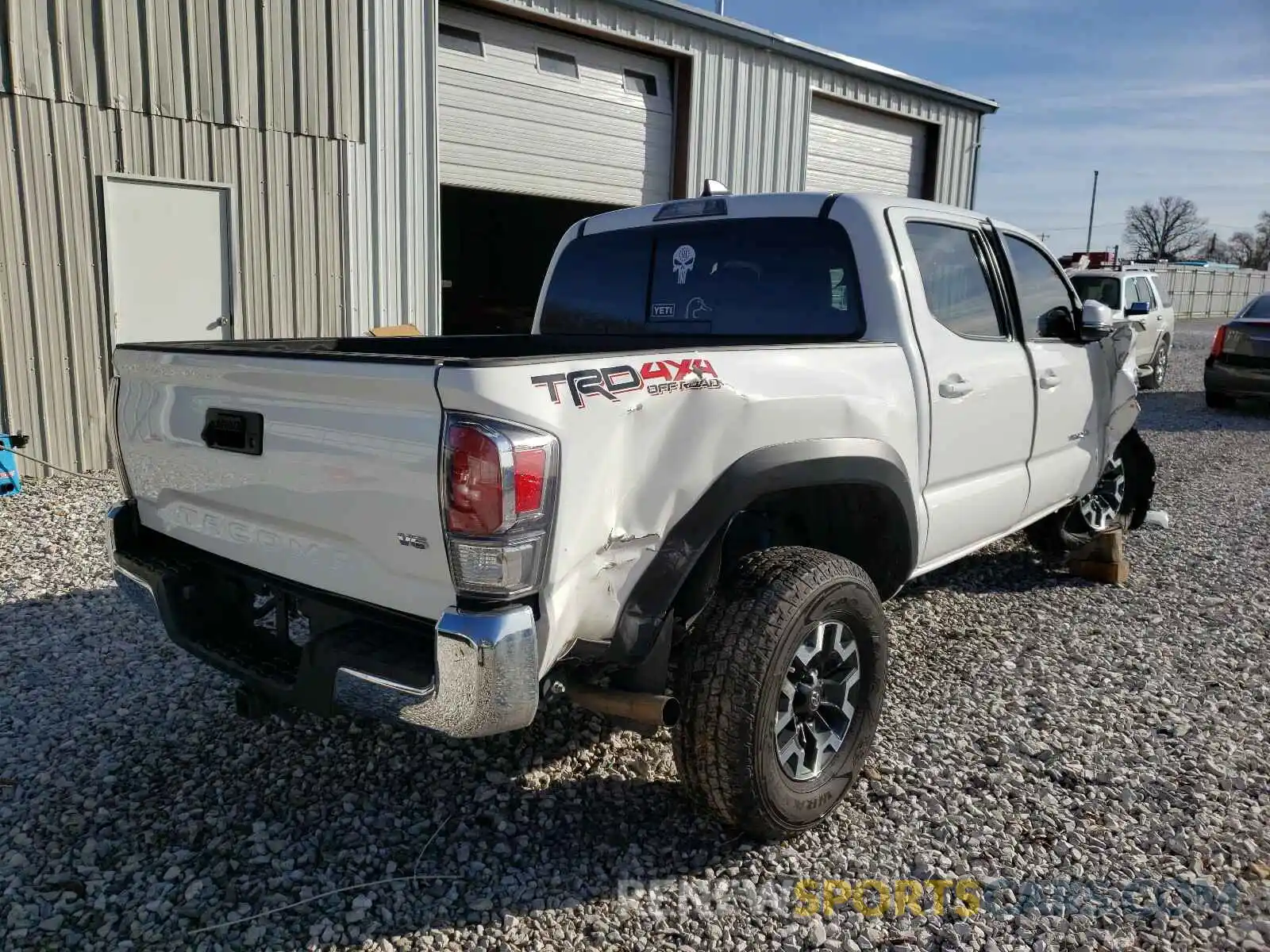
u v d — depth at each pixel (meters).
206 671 4.02
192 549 3.00
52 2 7.05
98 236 7.54
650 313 4.18
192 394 2.80
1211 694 4.00
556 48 10.65
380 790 3.17
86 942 2.45
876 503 3.40
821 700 2.96
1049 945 2.49
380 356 2.30
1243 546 6.34
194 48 7.80
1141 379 15.73
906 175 15.19
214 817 3.00
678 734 2.70
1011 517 4.45
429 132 9.47
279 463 2.56
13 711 3.65
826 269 3.67
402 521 2.30
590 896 2.66
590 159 11.15
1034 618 4.86
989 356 4.01
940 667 4.22
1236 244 87.25
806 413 2.96
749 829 2.78
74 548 5.66
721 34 11.71
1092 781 3.29
